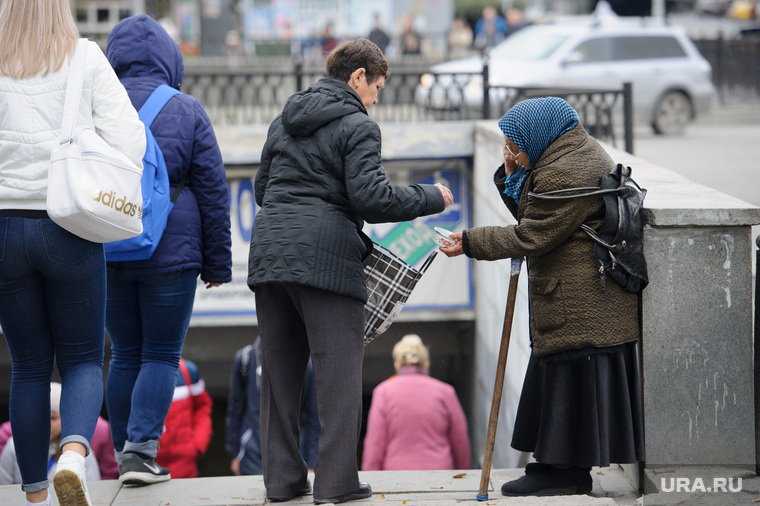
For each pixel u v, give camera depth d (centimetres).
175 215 823
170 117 819
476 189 2047
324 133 712
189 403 1236
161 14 5400
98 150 631
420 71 2148
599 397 730
